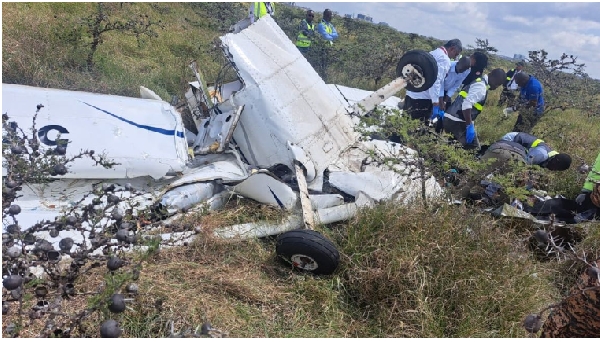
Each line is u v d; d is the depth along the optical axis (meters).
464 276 3.35
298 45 9.46
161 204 3.66
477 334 3.09
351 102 5.98
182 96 7.01
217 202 4.22
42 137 3.87
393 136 5.43
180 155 4.29
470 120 6.05
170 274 3.26
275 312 3.21
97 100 4.27
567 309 2.02
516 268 3.53
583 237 4.11
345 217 4.09
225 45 4.62
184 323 2.83
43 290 2.08
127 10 10.81
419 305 3.17
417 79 5.94
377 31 16.59
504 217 4.25
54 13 8.96
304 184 4.07
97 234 2.20
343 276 3.56
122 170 4.04
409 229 3.64
